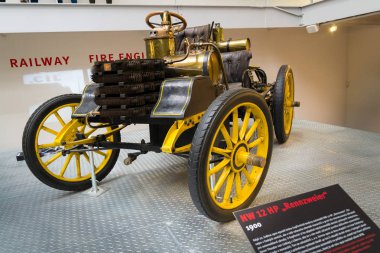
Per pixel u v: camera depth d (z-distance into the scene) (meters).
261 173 1.59
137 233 1.42
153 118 1.38
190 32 2.42
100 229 1.48
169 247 1.30
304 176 1.94
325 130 3.04
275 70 5.14
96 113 1.49
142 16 3.12
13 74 3.66
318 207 1.13
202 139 1.20
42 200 1.85
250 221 1.05
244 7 3.52
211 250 1.26
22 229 1.52
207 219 1.50
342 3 3.23
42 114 1.79
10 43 3.58
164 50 1.80
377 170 1.98
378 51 5.18
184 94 1.38
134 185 1.99
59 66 3.85
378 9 2.89
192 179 1.21
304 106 5.53
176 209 1.63
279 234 1.05
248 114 1.48
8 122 3.75
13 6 2.71
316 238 1.06
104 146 1.76
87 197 1.86
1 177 2.32
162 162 2.42
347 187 1.74
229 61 2.61
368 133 2.86
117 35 4.06
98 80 1.41
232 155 1.42
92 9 2.95
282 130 2.56
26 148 1.73
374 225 1.12
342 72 5.75
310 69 5.42
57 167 2.44
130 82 1.37
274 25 3.71
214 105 1.26
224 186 1.79
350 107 5.87
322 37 5.38
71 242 1.38
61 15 2.86
